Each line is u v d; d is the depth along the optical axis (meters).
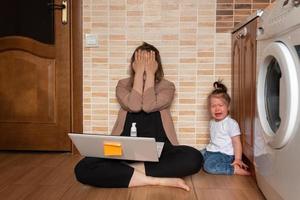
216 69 2.39
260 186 1.64
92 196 1.62
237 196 1.63
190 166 1.77
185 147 1.89
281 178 1.28
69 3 2.40
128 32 2.40
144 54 2.14
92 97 2.45
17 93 2.47
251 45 1.82
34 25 2.43
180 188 1.72
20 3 2.42
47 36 2.43
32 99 2.47
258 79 1.58
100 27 2.40
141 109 2.05
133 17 2.39
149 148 1.62
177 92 2.42
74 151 2.47
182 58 2.40
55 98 2.46
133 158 1.70
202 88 2.41
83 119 2.46
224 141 2.07
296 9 1.13
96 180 1.72
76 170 1.75
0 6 2.44
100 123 2.46
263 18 1.56
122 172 1.71
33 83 2.46
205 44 2.38
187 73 2.41
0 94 2.48
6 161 2.26
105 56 2.42
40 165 2.16
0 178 1.89
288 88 1.17
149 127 2.05
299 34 1.11
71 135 1.74
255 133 1.67
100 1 2.38
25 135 2.49
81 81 2.44
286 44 1.25
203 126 2.43
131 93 2.06
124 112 2.14
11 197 1.61
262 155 1.54
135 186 1.74
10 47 2.45
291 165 1.17
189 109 2.43
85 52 2.42
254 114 1.74
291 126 1.17
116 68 2.42
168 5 2.37
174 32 2.39
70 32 2.42
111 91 2.44
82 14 2.40
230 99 2.22
